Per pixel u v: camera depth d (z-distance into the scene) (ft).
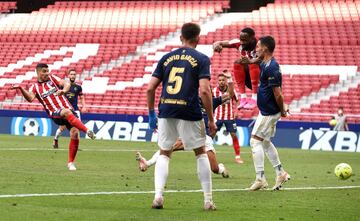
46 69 80.33
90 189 57.57
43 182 62.08
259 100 61.16
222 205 49.73
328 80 189.37
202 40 217.77
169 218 42.47
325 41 207.41
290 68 198.18
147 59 215.31
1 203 46.50
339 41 206.69
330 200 54.80
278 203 51.96
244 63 61.93
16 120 173.27
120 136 163.32
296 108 182.70
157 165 46.85
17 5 271.69
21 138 150.51
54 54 225.76
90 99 199.21
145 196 53.57
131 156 106.01
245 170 87.10
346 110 181.06
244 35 62.54
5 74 220.64
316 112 180.45
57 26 239.09
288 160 108.78
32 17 245.24
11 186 57.57
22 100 205.05
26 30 239.30
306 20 217.36
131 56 219.20
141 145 138.51
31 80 216.54
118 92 201.77
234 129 102.01
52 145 126.62
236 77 66.13
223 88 92.58
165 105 45.88
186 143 45.93
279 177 62.08
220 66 203.62
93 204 48.08
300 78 192.65
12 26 241.96
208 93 45.03
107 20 237.04
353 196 58.08
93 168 81.30
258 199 54.29
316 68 196.75
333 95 186.19
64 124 80.43
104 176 70.85
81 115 167.43
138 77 207.41
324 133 148.77
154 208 46.68
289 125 152.76
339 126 152.66
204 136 46.47
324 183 70.13
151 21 232.53
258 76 64.08
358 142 145.38
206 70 45.32
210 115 45.42
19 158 92.73
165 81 46.26
